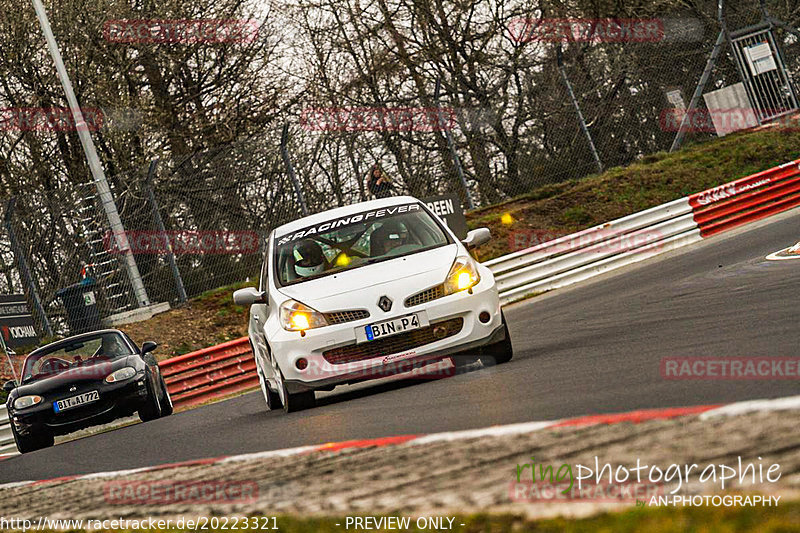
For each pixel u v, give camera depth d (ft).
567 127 233.14
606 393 55.72
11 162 271.08
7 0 267.18
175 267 212.02
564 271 178.29
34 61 269.64
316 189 211.20
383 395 80.48
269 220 212.64
